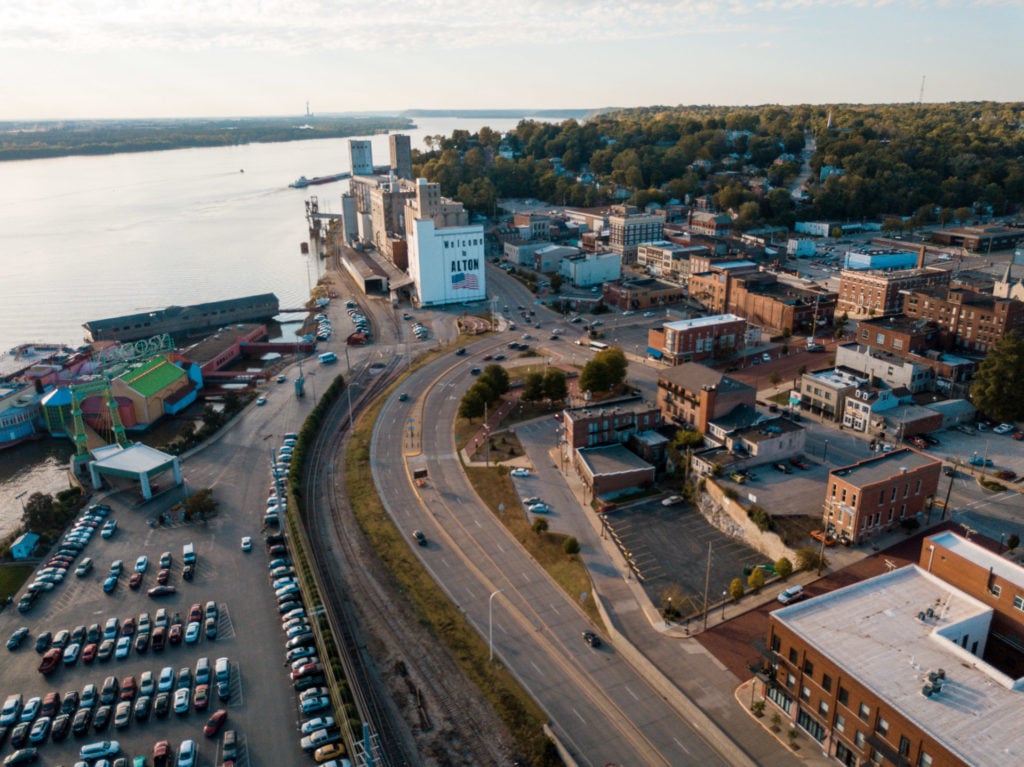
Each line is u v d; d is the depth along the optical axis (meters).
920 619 90.25
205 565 127.88
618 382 194.12
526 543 131.75
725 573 121.62
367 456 167.50
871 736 78.38
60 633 110.19
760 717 90.62
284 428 186.12
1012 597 90.44
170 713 95.69
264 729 92.56
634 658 102.06
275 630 111.12
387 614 113.25
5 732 92.94
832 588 112.38
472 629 109.56
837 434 164.62
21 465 177.38
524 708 94.00
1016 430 163.12
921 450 155.00
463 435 176.88
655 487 150.38
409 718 92.81
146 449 160.62
